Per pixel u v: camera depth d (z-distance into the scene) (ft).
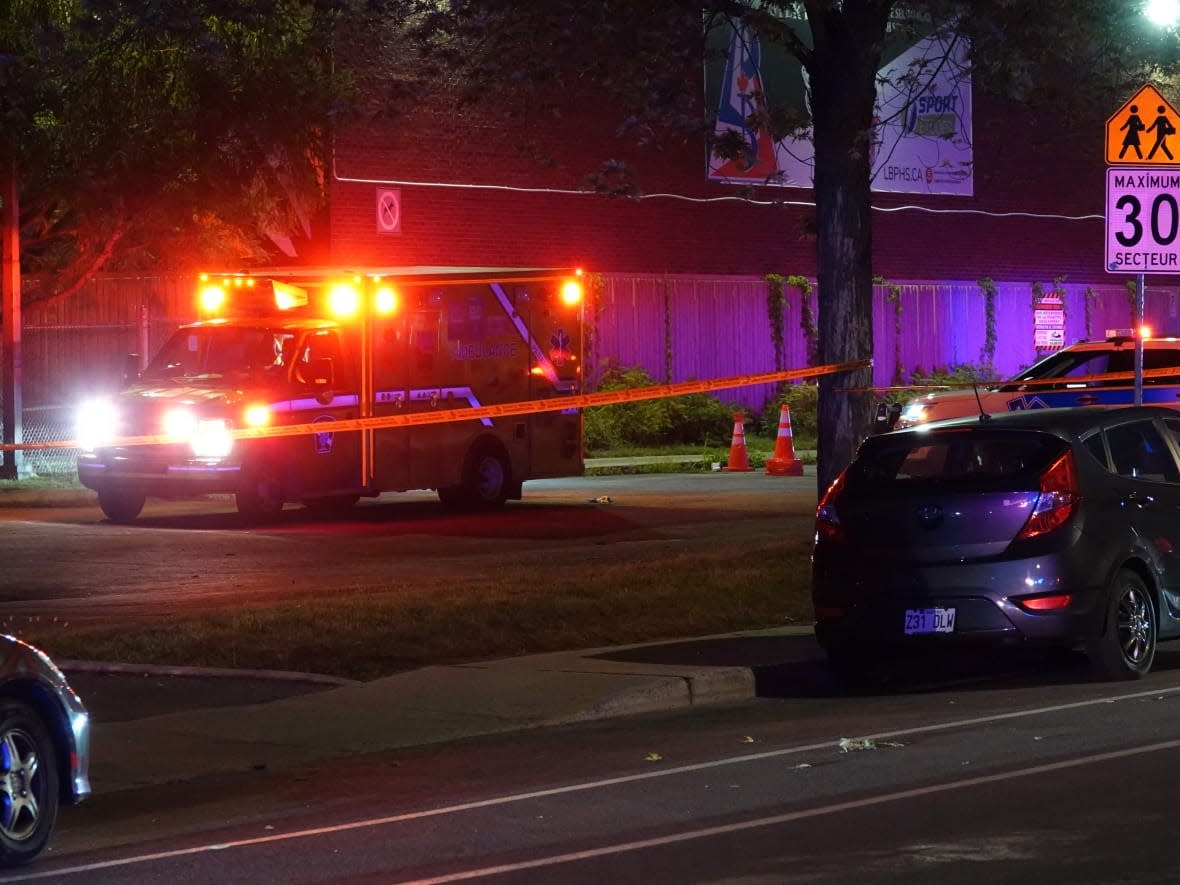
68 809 58.70
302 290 150.10
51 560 121.19
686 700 77.15
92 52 121.08
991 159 281.54
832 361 109.91
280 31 163.22
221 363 147.13
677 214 252.62
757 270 260.83
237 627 87.20
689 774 60.70
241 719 71.82
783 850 49.11
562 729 71.05
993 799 54.65
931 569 76.64
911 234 275.80
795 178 263.70
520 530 140.87
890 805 54.29
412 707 73.77
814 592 79.71
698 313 253.65
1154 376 133.49
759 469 214.69
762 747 65.31
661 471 214.28
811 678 82.58
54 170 174.29
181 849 52.39
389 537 135.85
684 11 102.42
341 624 88.02
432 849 51.08
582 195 242.99
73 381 197.47
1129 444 80.43
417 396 152.46
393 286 150.61
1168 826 50.26
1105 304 296.10
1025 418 79.61
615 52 105.29
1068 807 53.06
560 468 163.53
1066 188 291.58
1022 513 75.97
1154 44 113.70
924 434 79.25
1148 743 62.95
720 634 90.99
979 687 79.00
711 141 110.22
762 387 261.03
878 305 270.05
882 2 105.70
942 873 45.85
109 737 68.80
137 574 114.42
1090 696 74.08
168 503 165.58
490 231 234.38
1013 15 101.60
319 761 65.77
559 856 49.57
